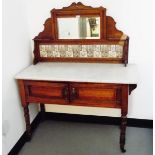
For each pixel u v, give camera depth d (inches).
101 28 88.7
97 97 81.0
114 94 79.1
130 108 99.1
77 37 92.4
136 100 97.3
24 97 87.8
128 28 88.4
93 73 83.0
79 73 83.7
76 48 94.0
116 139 94.6
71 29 91.7
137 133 97.1
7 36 82.4
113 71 84.3
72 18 90.2
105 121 104.3
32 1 93.2
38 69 90.6
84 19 89.4
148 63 91.2
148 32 87.4
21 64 92.3
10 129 85.6
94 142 93.4
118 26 89.0
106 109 102.3
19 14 89.4
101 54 92.5
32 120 103.5
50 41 94.8
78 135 98.1
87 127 103.3
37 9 94.0
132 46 90.4
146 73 92.7
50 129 103.3
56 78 80.6
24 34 93.6
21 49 91.8
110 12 88.0
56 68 90.6
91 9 87.2
